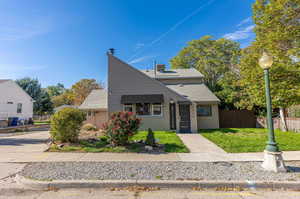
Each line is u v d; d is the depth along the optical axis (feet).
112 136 27.20
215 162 19.51
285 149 24.58
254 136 36.32
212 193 12.64
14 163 19.26
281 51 38.32
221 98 65.46
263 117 54.03
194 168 17.24
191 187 13.52
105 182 13.62
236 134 39.60
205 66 112.88
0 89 79.15
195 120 46.24
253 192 12.83
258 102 42.83
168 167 17.60
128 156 22.27
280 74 36.42
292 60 36.94
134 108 49.60
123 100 48.49
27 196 12.10
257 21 41.98
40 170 16.60
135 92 49.96
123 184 13.62
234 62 91.45
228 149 25.45
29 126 75.92
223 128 53.93
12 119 78.43
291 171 16.20
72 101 166.50
